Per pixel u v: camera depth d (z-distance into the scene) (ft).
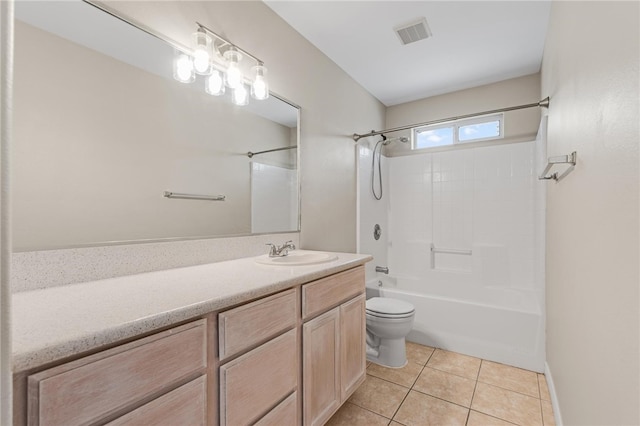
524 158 9.49
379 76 9.46
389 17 6.72
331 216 8.28
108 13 3.94
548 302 6.77
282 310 3.84
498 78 9.70
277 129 6.55
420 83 10.00
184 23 4.81
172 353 2.61
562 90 5.12
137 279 3.80
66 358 2.02
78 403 2.04
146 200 4.31
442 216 10.78
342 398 5.04
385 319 7.07
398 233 11.53
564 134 4.96
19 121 3.21
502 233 9.78
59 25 3.52
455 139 10.71
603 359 2.97
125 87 4.10
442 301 8.20
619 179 2.56
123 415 2.27
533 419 5.39
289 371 3.93
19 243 3.19
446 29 7.14
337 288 4.99
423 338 8.45
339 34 7.32
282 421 3.79
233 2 5.61
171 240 4.59
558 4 5.45
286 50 6.83
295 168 7.02
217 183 5.31
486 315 7.61
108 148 3.91
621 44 2.51
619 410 2.55
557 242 5.67
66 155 3.53
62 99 3.51
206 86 5.14
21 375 1.84
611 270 2.75
